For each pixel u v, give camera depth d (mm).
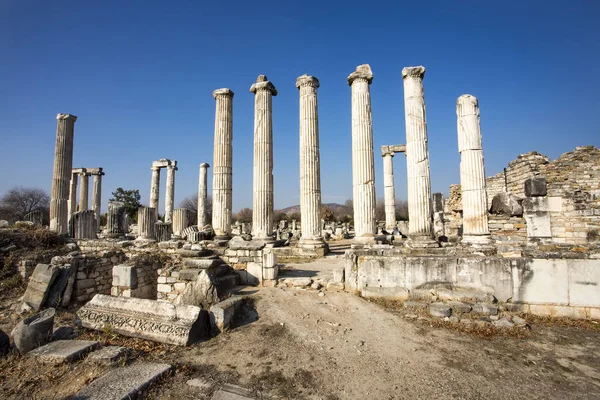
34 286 9023
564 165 18875
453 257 7832
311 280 8977
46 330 5582
